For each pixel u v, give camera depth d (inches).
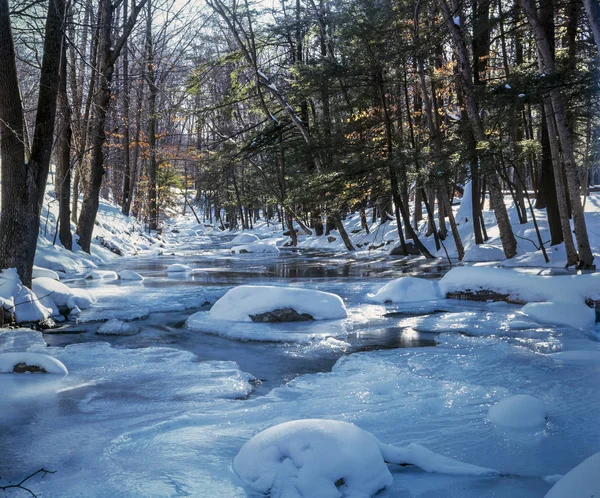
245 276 730.8
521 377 250.1
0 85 391.5
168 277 724.7
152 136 1669.5
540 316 389.4
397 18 867.4
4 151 397.7
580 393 225.5
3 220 402.3
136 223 1622.8
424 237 1071.0
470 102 703.7
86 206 927.7
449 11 716.7
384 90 986.1
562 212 649.0
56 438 181.3
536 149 738.8
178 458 162.9
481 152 706.2
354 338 345.7
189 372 266.2
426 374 258.4
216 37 884.0
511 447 171.3
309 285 609.6
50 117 412.2
